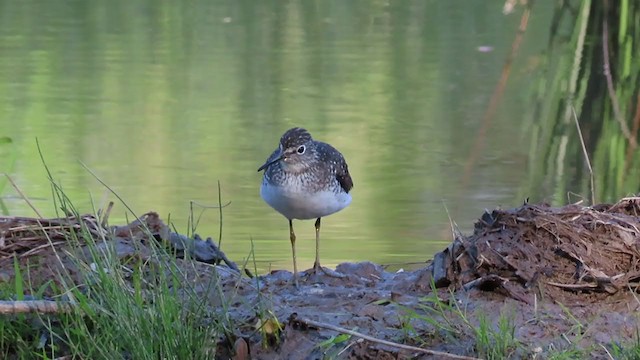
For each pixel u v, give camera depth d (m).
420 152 16.28
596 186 14.12
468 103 18.77
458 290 8.66
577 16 15.10
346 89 19.64
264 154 16.08
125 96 19.19
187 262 9.01
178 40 22.91
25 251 9.32
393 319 8.31
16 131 17.03
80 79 20.16
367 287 9.23
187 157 15.95
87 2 25.77
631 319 8.16
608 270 8.55
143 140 16.70
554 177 14.70
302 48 22.25
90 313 7.99
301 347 8.05
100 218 9.62
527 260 8.62
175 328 7.92
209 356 7.94
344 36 22.97
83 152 16.11
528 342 7.87
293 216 9.90
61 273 8.98
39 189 14.29
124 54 21.89
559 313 8.22
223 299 8.49
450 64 20.88
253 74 20.59
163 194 14.15
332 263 11.37
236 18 24.44
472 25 22.95
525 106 18.30
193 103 18.81
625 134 14.12
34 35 22.98
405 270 10.42
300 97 19.17
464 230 12.64
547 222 8.83
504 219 8.93
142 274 8.69
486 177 15.05
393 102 18.86
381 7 24.73
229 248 11.98
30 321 8.41
